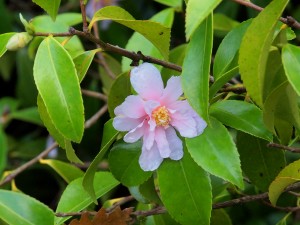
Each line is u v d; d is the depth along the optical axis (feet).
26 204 1.16
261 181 1.14
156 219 1.18
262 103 0.90
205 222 0.99
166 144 0.98
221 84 0.97
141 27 1.01
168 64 1.06
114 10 1.00
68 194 1.16
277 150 1.12
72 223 1.08
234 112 1.03
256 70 0.85
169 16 1.40
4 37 1.03
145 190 1.09
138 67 0.99
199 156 0.96
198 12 0.86
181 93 0.99
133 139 1.00
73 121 0.94
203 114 0.89
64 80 0.95
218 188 1.18
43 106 1.04
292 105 0.98
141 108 0.99
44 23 1.43
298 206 1.19
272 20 0.85
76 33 0.99
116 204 1.21
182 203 0.99
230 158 0.96
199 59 0.91
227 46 1.03
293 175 0.99
